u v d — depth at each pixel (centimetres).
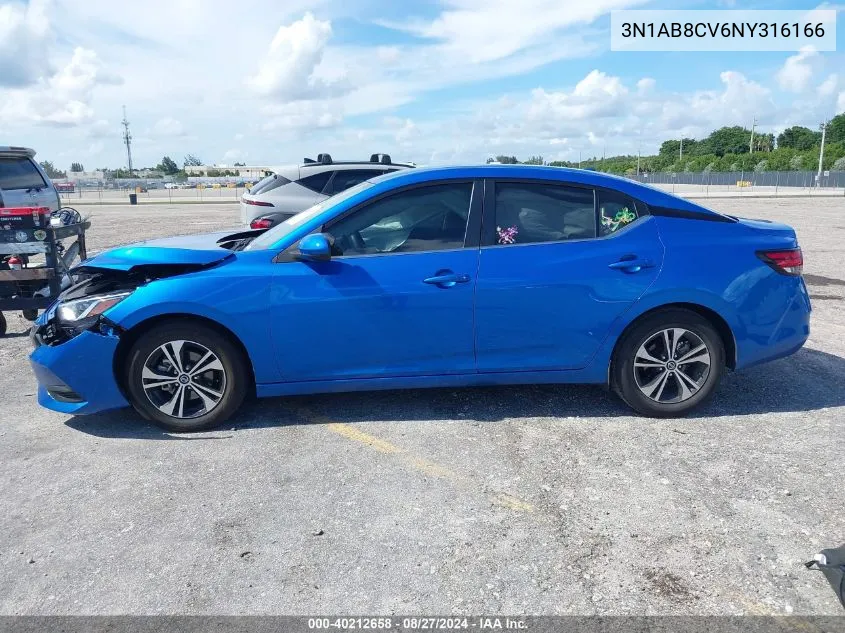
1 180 803
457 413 424
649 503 311
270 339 385
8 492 333
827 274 980
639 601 243
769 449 367
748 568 261
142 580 261
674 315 399
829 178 6462
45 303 646
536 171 403
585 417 415
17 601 250
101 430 408
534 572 261
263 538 288
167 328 384
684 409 410
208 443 385
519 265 388
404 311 385
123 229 1980
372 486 332
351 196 400
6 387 496
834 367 511
